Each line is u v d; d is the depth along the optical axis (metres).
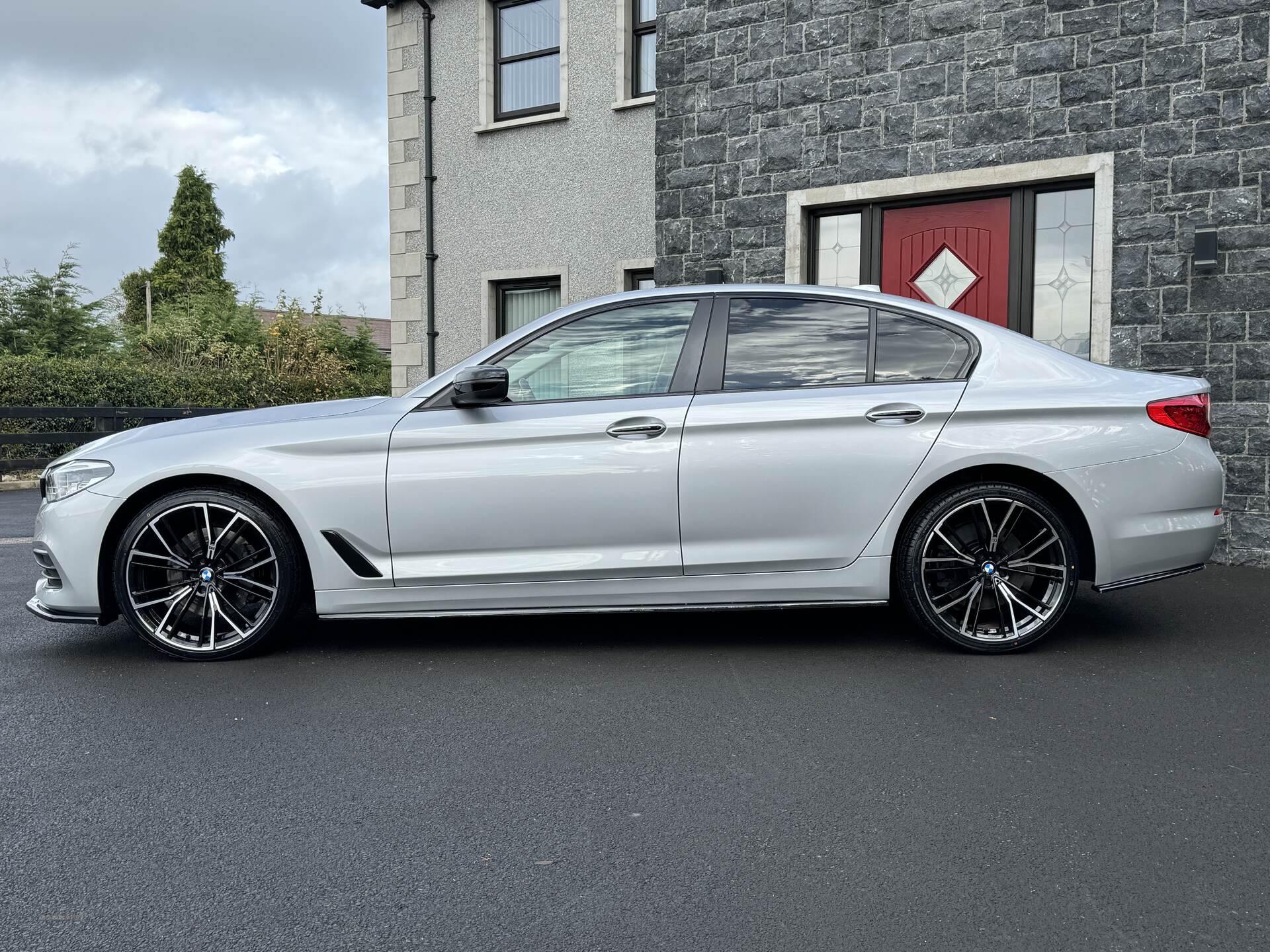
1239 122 6.41
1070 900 2.19
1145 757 3.05
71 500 4.16
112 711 3.56
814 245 8.10
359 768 3.01
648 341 4.31
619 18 10.74
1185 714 3.45
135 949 2.03
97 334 26.59
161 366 26.47
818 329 4.32
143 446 4.22
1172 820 2.60
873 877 2.30
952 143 7.35
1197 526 4.25
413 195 12.22
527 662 4.18
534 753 3.12
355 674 4.01
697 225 8.38
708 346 4.29
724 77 8.21
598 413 4.17
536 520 4.14
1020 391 4.20
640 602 4.21
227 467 4.11
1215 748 3.12
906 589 4.21
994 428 4.16
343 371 30.25
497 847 2.48
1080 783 2.85
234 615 4.23
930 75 7.40
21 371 14.73
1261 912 2.14
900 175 7.55
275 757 3.10
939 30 7.35
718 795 2.78
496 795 2.79
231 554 4.23
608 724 3.38
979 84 7.23
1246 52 6.38
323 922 2.13
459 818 2.65
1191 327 6.58
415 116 12.16
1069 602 4.20
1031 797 2.75
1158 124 6.64
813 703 3.58
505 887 2.28
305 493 4.12
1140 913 2.13
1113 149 6.77
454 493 4.13
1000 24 7.13
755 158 8.11
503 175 11.66
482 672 4.02
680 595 4.20
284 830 2.58
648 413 4.15
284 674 4.01
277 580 4.19
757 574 4.19
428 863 2.40
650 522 4.14
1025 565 4.24
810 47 7.85
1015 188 7.27
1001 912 2.15
